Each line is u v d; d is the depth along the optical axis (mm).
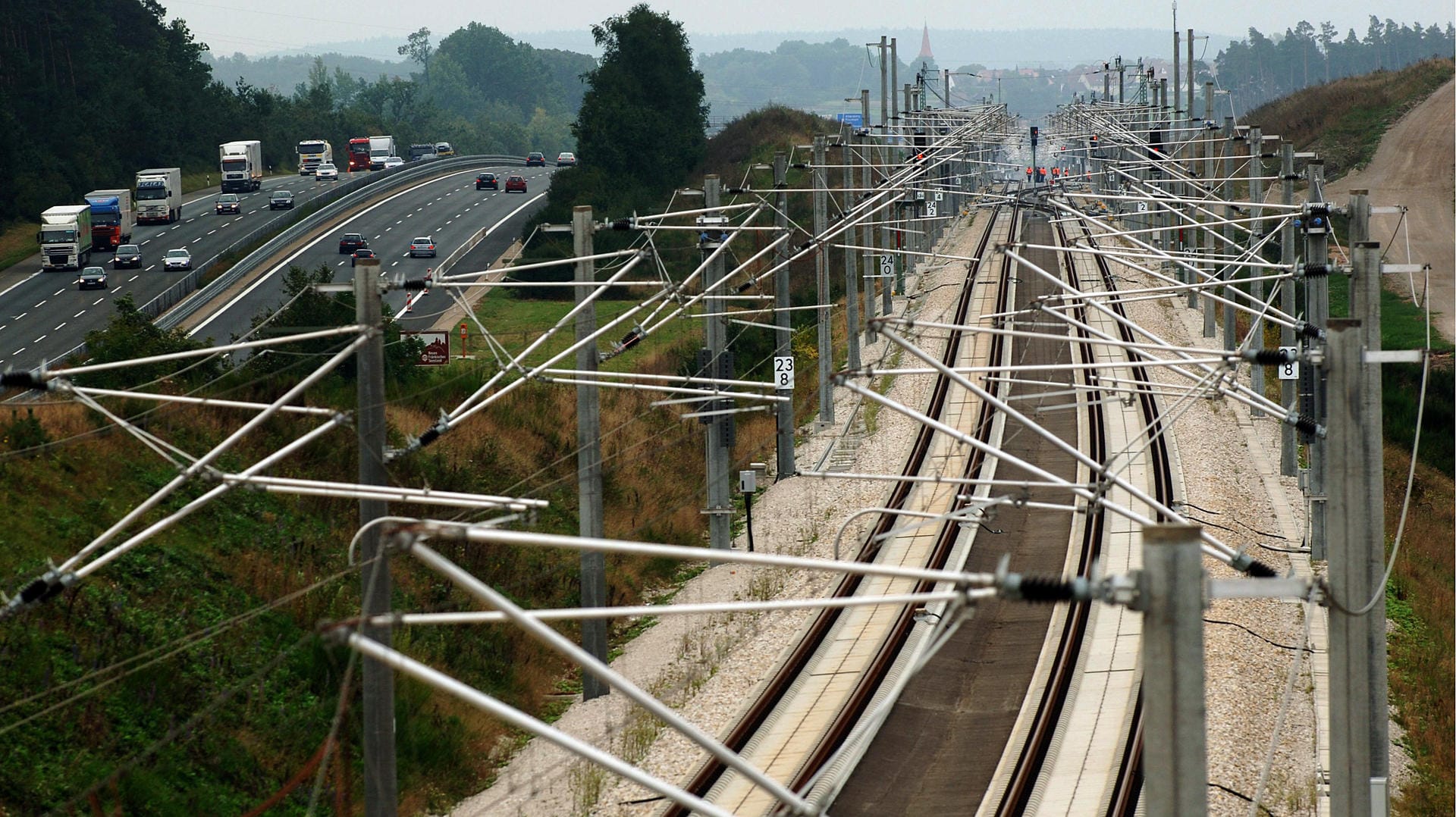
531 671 82062
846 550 97250
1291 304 112562
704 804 33750
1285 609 86375
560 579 93500
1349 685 45938
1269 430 131500
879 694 72438
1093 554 93750
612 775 64812
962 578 33156
